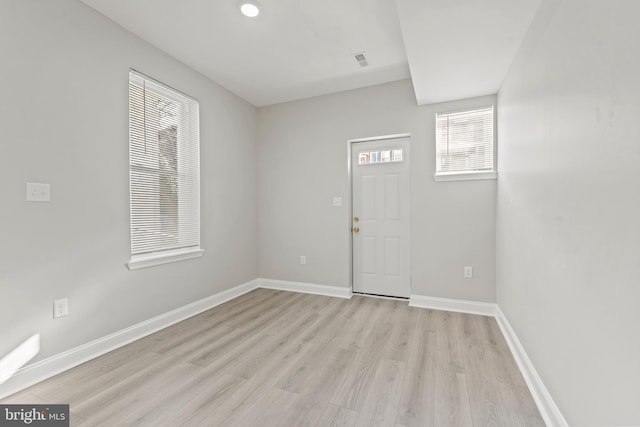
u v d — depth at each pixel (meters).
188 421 1.51
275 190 4.05
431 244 3.25
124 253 2.37
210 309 3.20
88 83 2.12
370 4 2.11
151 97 2.62
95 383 1.83
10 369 1.72
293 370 1.98
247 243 3.93
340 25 2.36
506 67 2.43
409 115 3.33
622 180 0.93
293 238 3.96
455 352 2.22
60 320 1.96
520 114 2.10
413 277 3.32
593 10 1.09
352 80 3.36
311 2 2.08
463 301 3.12
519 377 1.90
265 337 2.50
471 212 3.08
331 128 3.71
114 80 2.29
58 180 1.94
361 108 3.55
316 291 3.81
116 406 1.62
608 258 1.01
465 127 3.13
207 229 3.24
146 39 2.53
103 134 2.21
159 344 2.36
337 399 1.68
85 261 2.10
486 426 1.47
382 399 1.68
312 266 3.85
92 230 2.14
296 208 3.93
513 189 2.29
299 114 3.89
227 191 3.55
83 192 2.08
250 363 2.07
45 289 1.88
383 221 3.60
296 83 3.42
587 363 1.15
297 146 3.91
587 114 1.15
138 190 2.50
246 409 1.60
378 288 3.66
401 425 1.48
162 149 2.72
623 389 0.92
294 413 1.57
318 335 2.54
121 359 2.12
